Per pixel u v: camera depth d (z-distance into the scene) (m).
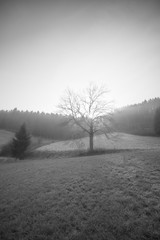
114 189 7.87
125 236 4.46
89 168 12.67
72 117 28.08
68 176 11.13
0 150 42.97
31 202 7.51
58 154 32.31
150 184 7.90
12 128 93.44
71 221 5.53
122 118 66.69
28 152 37.53
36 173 13.66
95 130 28.20
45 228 5.27
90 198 7.16
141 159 13.22
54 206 6.82
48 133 75.69
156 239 4.25
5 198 8.45
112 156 17.14
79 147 30.92
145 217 5.21
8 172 16.08
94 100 27.52
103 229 4.88
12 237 5.02
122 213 5.60
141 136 51.88
